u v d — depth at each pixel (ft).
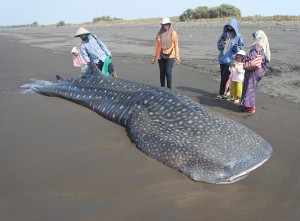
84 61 32.35
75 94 28.43
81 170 16.78
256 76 25.35
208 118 19.17
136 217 13.23
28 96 31.09
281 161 17.79
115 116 23.18
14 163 17.67
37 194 14.83
